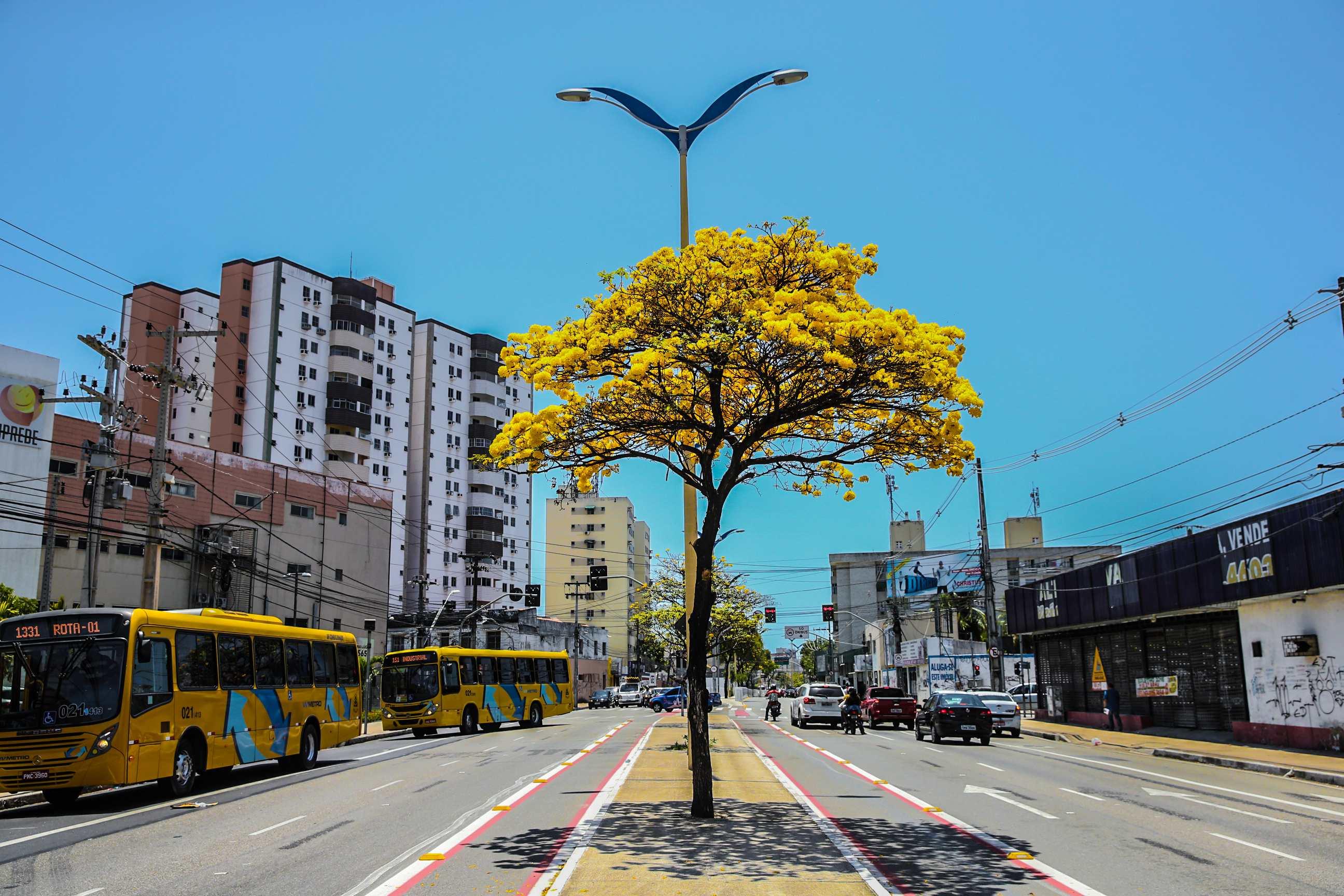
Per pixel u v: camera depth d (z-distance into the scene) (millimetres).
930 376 11773
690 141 18422
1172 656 32562
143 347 75062
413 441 88062
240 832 12688
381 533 60219
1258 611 26625
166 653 17312
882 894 8422
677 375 13250
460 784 18047
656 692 72250
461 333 92938
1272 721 25891
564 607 117250
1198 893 8625
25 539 39594
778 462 13758
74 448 42938
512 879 9164
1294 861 10234
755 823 12461
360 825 13086
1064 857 10367
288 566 49562
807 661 144625
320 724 23531
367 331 81375
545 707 44031
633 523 124875
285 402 75312
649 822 12516
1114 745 28703
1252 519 25547
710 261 13016
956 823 12805
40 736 15406
